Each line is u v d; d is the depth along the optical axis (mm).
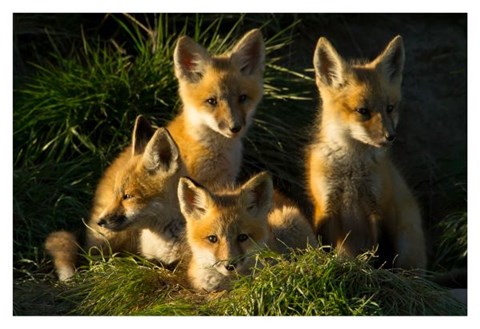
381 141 12164
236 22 17188
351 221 12719
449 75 17844
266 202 11367
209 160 13227
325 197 12664
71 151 15008
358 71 12570
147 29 16594
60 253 12500
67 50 17188
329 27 17859
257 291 10727
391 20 18281
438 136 17219
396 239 12789
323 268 10906
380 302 10859
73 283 11992
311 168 12883
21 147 14953
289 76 16562
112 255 12070
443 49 18047
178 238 12133
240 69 13484
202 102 13195
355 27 18047
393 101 12570
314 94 16188
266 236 11430
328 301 10641
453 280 13719
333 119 12578
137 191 12000
